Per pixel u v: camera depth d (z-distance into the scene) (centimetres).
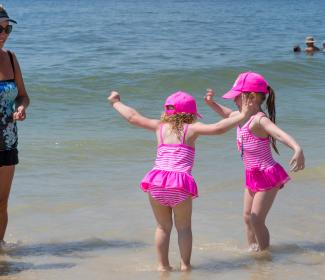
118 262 557
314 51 2542
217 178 815
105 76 1664
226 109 614
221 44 2917
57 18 5244
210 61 2125
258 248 588
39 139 1009
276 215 679
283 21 5256
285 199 732
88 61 2038
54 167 861
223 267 545
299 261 562
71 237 620
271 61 2067
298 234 629
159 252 538
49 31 3416
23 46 2536
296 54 2461
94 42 2806
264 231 586
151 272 532
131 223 659
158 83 1636
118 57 2194
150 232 636
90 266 546
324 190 769
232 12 7238
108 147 976
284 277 521
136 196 744
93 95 1445
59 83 1541
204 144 1002
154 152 960
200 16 6003
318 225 654
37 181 792
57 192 751
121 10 7600
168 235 541
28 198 725
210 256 571
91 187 774
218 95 1577
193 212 686
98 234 629
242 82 590
